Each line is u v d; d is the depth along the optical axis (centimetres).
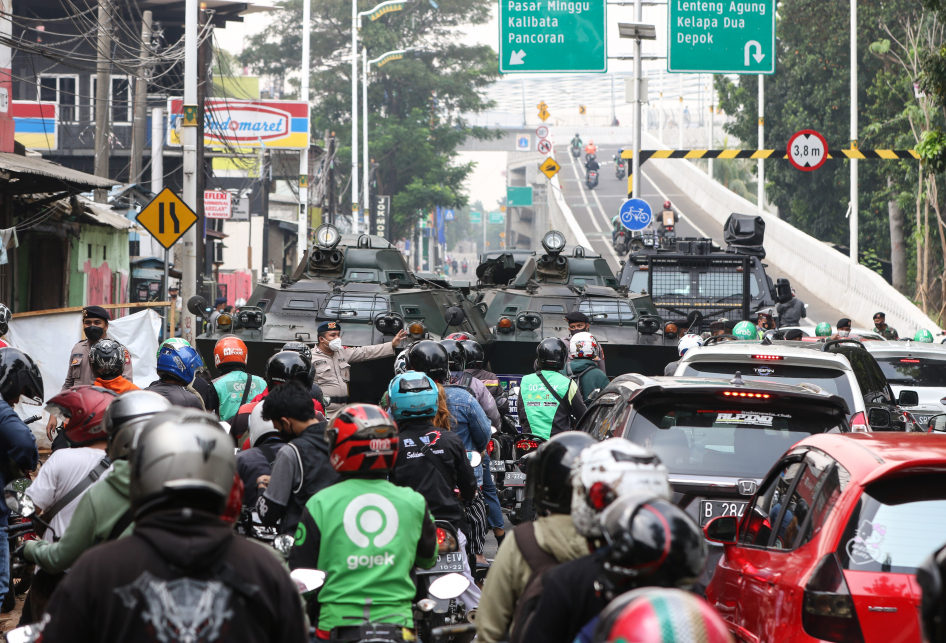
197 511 1127
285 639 1147
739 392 2478
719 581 2161
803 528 1856
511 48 9488
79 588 1089
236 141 14950
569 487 1397
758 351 3303
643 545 1023
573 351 4078
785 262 19875
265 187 18725
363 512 1697
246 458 2252
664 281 9238
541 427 3647
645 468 1176
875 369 4438
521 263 8256
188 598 1079
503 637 1474
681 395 2511
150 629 1066
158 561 1096
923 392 5434
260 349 5600
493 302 7131
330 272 6303
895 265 18125
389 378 5491
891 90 16562
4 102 7456
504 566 1469
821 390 2534
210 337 5541
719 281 9206
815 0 18512
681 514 1049
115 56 12500
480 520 2880
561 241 7031
